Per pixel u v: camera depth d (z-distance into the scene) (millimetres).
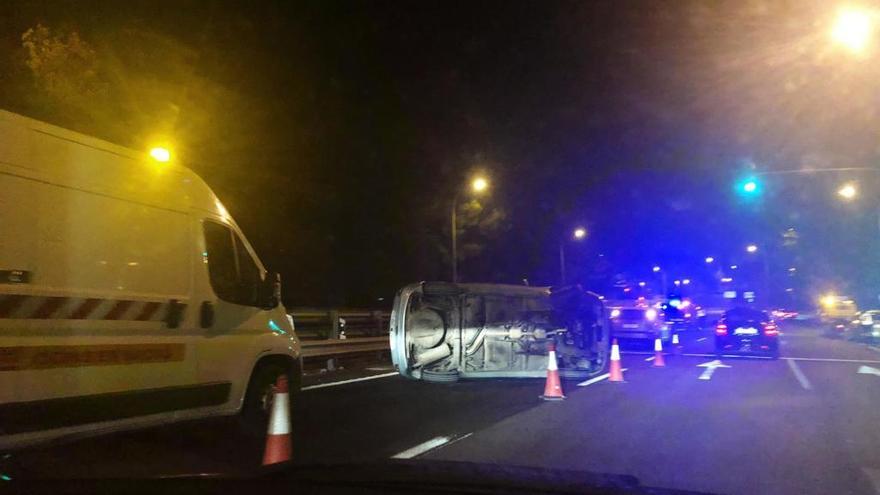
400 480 4277
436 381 13086
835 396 12414
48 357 5902
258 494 3861
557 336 13883
